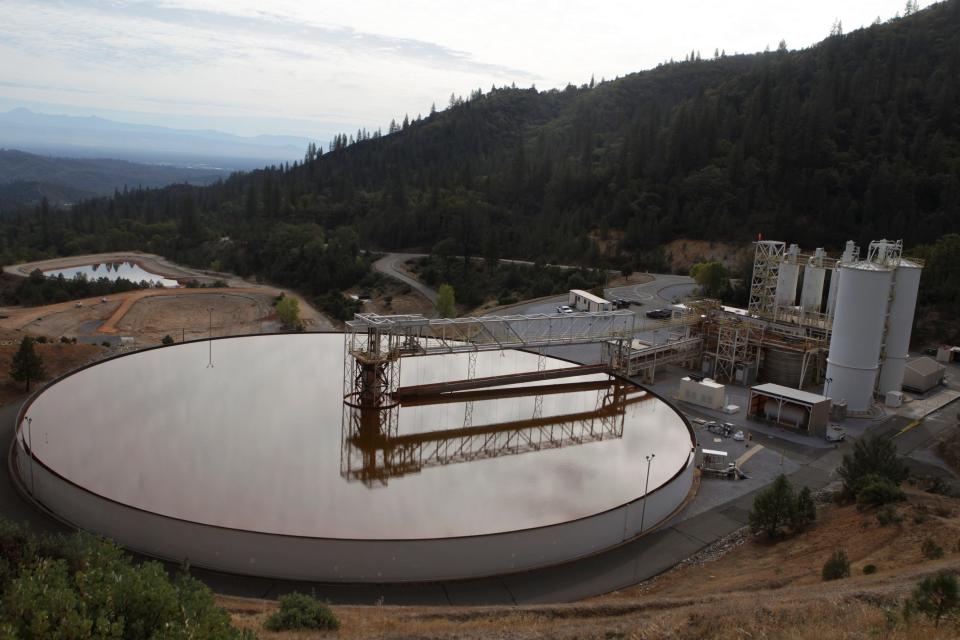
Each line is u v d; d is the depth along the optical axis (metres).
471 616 32.16
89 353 89.81
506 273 171.00
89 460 47.66
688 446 57.94
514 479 49.22
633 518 45.62
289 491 44.78
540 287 149.25
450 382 68.38
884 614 26.70
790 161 172.25
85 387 63.19
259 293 174.75
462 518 42.81
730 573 40.75
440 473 49.31
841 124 180.62
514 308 125.69
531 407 66.31
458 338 78.19
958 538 38.34
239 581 37.66
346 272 193.62
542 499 46.31
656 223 177.25
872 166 164.38
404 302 172.75
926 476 57.97
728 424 67.88
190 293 167.38
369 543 37.88
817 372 84.88
